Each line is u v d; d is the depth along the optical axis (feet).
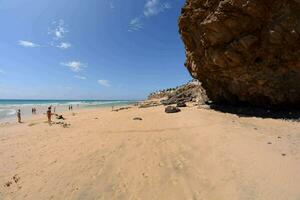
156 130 49.65
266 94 54.70
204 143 35.99
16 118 111.45
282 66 50.24
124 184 24.84
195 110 73.67
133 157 32.89
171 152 33.81
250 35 51.88
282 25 47.29
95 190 23.79
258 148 30.17
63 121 83.20
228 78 63.10
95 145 40.40
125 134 48.11
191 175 25.49
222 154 30.04
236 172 24.29
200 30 62.64
